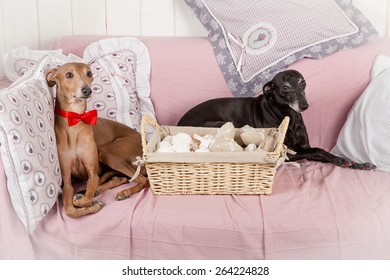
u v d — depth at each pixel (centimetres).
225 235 178
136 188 196
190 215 179
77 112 192
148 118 196
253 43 240
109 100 234
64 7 273
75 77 188
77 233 182
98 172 210
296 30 238
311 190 193
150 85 247
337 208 180
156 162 186
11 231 180
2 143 172
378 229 175
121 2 272
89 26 275
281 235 176
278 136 195
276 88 218
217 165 186
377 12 264
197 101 245
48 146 183
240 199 187
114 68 241
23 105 178
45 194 179
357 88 238
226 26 246
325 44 239
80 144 193
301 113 239
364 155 219
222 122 229
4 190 177
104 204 187
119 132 221
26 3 272
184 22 272
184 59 246
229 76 242
